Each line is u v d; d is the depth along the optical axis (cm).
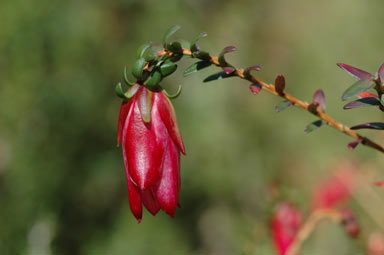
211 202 79
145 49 24
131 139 23
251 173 82
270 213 34
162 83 75
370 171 40
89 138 71
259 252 35
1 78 66
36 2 67
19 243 63
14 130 67
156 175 23
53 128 68
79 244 70
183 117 77
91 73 70
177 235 76
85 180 71
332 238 54
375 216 39
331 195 37
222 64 24
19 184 66
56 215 67
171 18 76
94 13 70
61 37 68
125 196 74
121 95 24
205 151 78
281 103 25
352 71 23
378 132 39
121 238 72
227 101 82
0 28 66
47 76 68
